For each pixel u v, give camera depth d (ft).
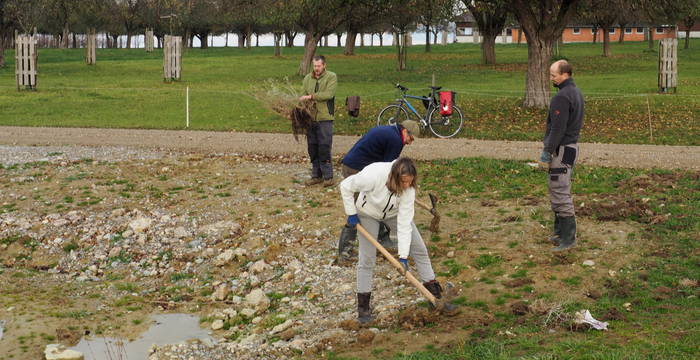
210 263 27.91
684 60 140.87
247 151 46.26
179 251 29.17
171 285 26.37
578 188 32.94
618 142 47.67
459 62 149.18
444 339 18.61
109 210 33.71
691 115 60.13
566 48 196.95
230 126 58.29
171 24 216.13
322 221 30.53
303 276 25.46
